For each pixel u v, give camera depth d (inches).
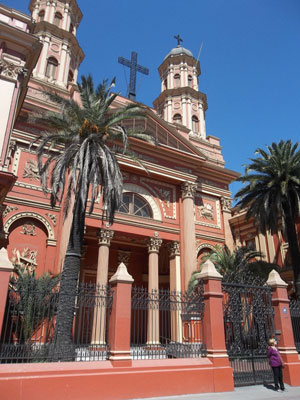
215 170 1033.5
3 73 534.3
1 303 303.1
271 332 450.6
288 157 796.6
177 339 724.0
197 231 940.6
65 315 424.5
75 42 1091.9
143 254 1029.8
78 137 538.9
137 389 329.1
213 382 367.9
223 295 448.8
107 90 585.9
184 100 1245.7
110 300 375.9
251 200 866.1
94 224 768.9
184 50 1396.4
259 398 339.9
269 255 1023.0
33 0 1123.9
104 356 386.3
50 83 916.6
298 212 785.6
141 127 903.1
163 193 920.3
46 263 685.9
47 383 294.5
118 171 530.0
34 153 757.3
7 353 308.2
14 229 689.0
